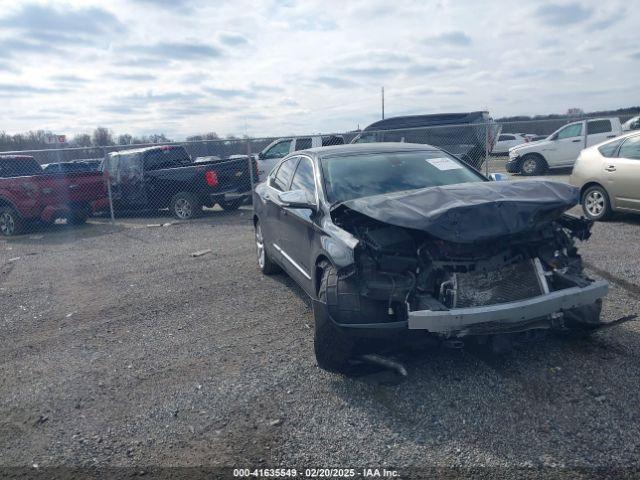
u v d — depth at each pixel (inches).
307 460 127.3
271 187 271.4
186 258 355.9
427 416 142.1
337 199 191.2
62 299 278.4
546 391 149.9
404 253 157.8
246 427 143.5
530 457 122.6
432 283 153.2
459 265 152.7
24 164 548.1
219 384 168.9
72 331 229.3
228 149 642.8
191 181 531.2
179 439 140.3
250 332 212.1
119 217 604.4
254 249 368.8
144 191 553.3
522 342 164.4
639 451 122.1
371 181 202.7
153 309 250.8
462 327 144.7
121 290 287.3
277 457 129.4
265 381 168.4
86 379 180.5
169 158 577.3
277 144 636.1
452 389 154.6
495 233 145.9
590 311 170.6
